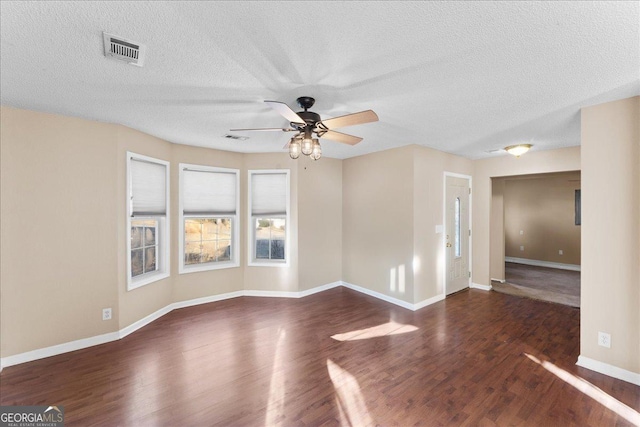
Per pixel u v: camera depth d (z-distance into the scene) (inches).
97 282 119.0
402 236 167.2
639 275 91.7
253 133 137.7
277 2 51.4
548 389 90.1
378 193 181.8
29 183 105.6
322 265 198.5
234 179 180.7
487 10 53.3
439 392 88.7
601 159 98.1
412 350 115.1
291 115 81.0
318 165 195.8
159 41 63.4
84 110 105.7
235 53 68.2
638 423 75.9
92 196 117.7
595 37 61.1
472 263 208.7
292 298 181.9
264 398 85.5
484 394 87.7
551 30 58.9
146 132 136.1
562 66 73.6
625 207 93.9
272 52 67.7
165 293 154.5
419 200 164.6
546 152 171.6
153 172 144.7
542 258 296.0
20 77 80.2
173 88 86.9
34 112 106.1
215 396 86.4
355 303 172.2
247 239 185.3
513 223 317.1
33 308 106.3
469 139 148.0
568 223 279.6
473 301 177.3
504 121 117.6
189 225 171.0
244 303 171.9
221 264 178.7
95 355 110.2
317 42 63.6
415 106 100.8
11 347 102.5
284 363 105.1
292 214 184.5
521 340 124.0
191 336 127.3
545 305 170.1
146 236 147.6
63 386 90.8
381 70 75.9
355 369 101.3
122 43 64.2
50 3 51.4
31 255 106.0
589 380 94.6
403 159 166.1
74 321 114.2
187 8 53.1
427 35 60.9
